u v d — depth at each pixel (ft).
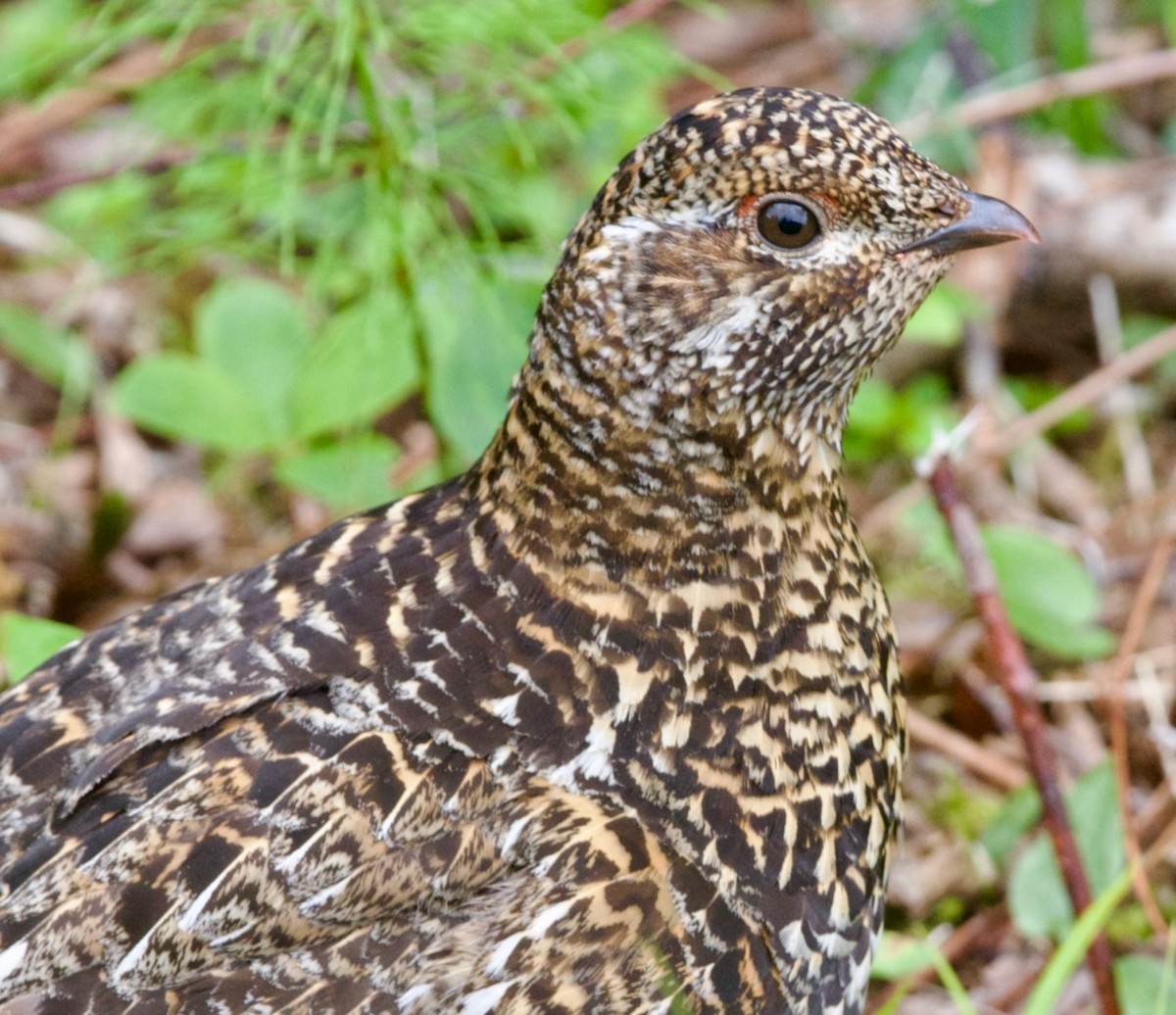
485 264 33.55
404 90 32.65
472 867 21.24
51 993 19.86
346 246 40.09
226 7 33.45
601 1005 21.21
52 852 20.66
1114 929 30.96
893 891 31.83
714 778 22.54
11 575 38.14
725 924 22.06
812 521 23.63
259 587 23.49
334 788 20.97
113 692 22.72
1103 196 42.83
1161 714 33.63
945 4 45.85
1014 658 28.40
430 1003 20.68
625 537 22.76
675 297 22.25
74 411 42.14
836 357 23.00
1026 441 40.70
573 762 22.11
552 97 32.73
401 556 23.30
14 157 45.34
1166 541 33.47
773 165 22.00
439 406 32.24
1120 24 49.42
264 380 37.78
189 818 20.66
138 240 40.24
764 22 51.47
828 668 23.44
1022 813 31.91
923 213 22.59
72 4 45.83
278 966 20.36
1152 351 38.52
